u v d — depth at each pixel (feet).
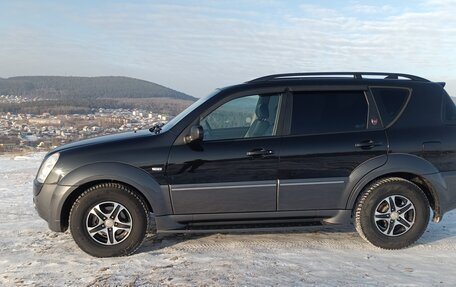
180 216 15.29
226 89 16.02
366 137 15.75
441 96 16.58
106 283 12.87
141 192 14.94
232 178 15.23
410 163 15.72
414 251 16.03
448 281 13.28
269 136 15.56
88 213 14.90
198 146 15.19
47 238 17.33
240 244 16.46
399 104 16.31
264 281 13.07
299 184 15.46
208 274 13.56
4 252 15.74
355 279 13.32
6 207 23.21
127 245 15.03
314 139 15.57
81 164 14.76
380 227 16.03
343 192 15.67
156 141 15.23
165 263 14.51
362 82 16.35
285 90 16.01
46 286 12.71
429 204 16.12
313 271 13.92
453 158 16.12
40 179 15.11
